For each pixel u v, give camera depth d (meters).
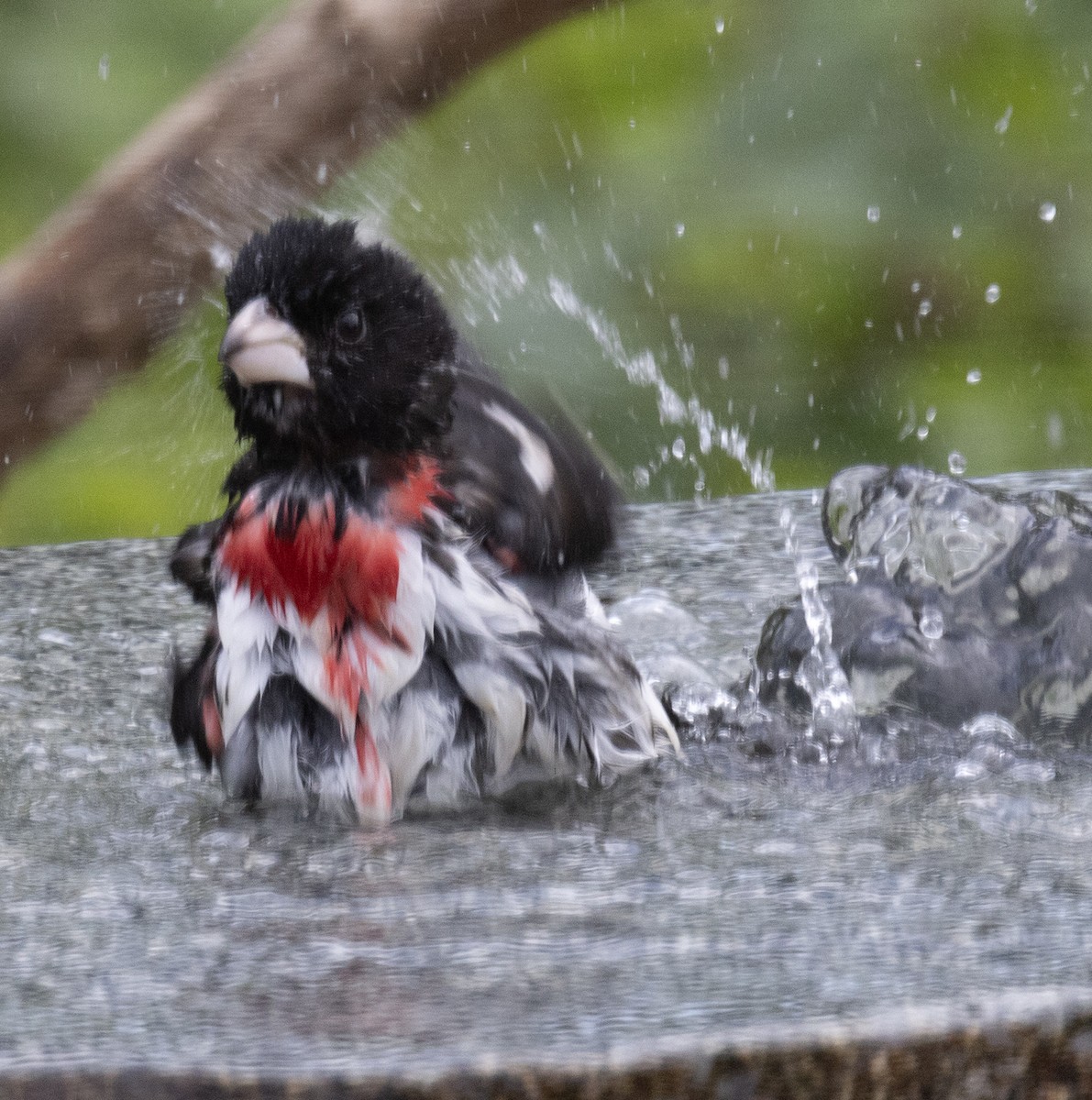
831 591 3.35
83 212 3.61
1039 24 4.62
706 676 3.36
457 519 3.29
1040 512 3.35
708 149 4.68
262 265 3.29
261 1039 3.15
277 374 3.28
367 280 3.28
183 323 3.62
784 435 4.65
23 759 3.31
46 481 4.43
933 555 3.35
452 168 4.52
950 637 3.33
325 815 3.28
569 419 3.44
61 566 3.50
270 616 3.28
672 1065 3.14
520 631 3.29
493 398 3.35
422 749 3.28
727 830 3.25
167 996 3.17
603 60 4.77
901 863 3.23
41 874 3.23
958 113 4.63
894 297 4.68
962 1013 3.15
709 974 3.17
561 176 4.68
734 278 4.65
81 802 3.28
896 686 3.33
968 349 4.70
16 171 4.56
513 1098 3.14
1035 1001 3.15
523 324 4.40
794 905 3.21
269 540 3.28
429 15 3.61
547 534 3.31
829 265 4.66
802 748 3.31
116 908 3.21
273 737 3.28
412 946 3.19
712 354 4.65
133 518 4.40
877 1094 3.15
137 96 4.59
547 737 3.29
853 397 4.68
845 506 3.40
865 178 4.62
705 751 3.31
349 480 3.28
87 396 3.62
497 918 3.20
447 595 3.28
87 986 3.17
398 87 3.62
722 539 3.49
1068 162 4.63
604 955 3.18
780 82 4.65
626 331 4.55
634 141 4.71
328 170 3.62
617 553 3.41
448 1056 3.14
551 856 3.24
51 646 3.41
